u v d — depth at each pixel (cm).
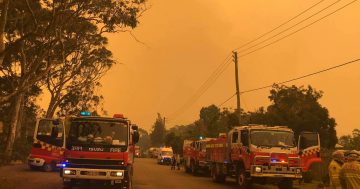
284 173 2116
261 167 2108
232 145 2456
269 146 2156
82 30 3472
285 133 2219
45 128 2930
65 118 1769
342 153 992
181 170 4206
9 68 3634
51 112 4728
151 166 4894
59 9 2420
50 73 4294
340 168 974
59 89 4706
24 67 3262
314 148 2436
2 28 2109
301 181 2491
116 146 1645
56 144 2906
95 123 1670
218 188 2334
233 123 3959
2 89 3706
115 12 2808
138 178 2844
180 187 2311
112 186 1880
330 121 3903
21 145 4009
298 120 3716
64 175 1619
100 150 1633
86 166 1625
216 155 2761
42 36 2427
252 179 2231
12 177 2298
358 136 4550
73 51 3878
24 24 2886
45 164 2878
